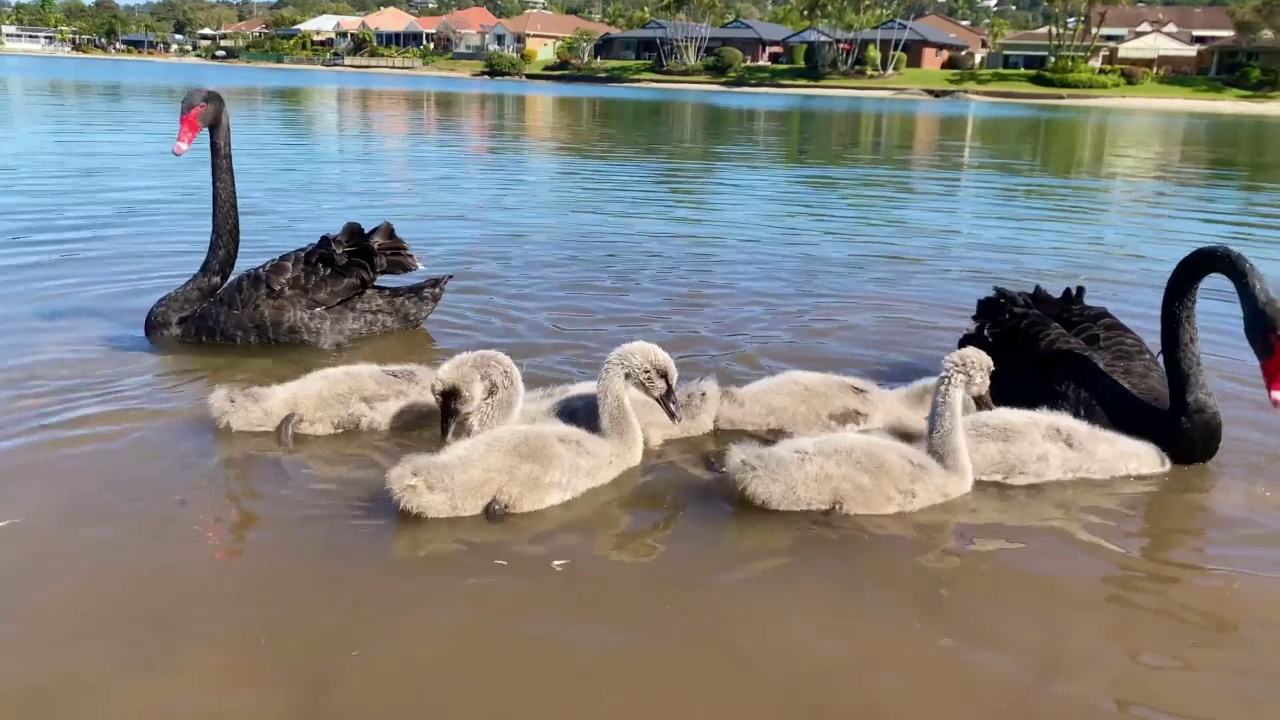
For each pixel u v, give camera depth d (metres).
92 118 7.81
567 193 4.82
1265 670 1.27
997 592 1.45
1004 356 2.29
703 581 1.46
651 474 1.88
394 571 1.45
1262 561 1.56
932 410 1.84
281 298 2.49
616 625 1.33
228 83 16.11
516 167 5.81
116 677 1.19
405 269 2.69
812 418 2.07
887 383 2.36
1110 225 4.32
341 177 5.12
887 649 1.29
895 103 17.55
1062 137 10.02
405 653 1.25
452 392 1.88
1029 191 5.45
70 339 2.43
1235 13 25.31
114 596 1.35
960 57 29.17
